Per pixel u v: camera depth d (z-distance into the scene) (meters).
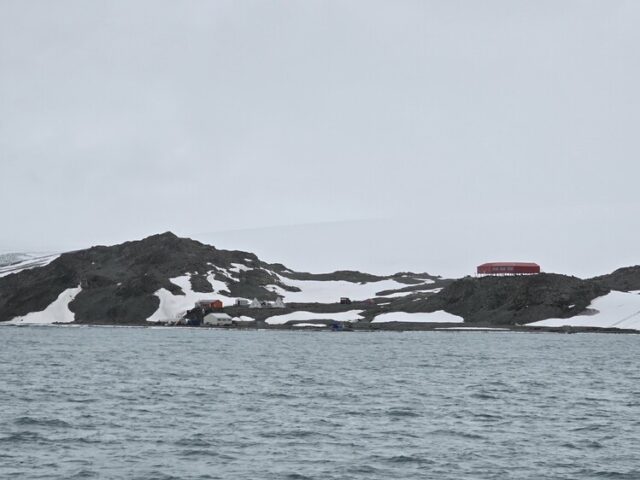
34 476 44.41
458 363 116.88
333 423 61.38
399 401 74.19
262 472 45.59
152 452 50.56
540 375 100.06
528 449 52.28
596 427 60.72
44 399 73.94
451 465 47.56
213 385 86.06
